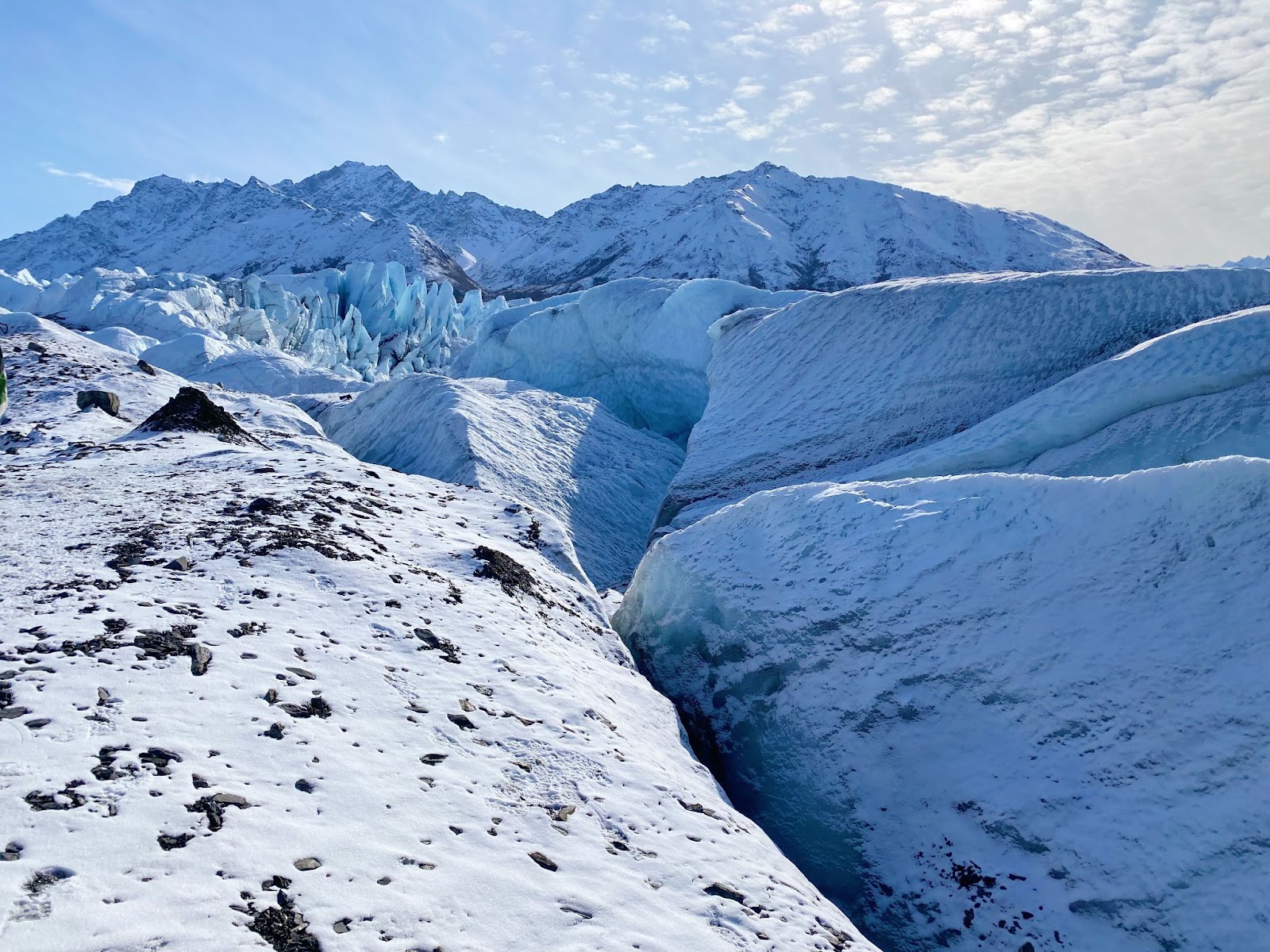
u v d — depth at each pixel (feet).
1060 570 27.09
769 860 21.88
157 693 18.20
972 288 75.92
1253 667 22.07
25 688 17.04
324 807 16.37
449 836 16.96
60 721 16.21
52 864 12.64
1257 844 19.90
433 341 247.70
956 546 29.73
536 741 22.40
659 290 126.93
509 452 85.66
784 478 70.28
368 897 14.34
